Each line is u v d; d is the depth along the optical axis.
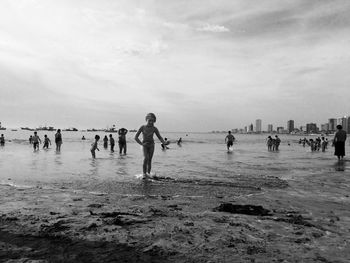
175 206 5.62
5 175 10.26
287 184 8.61
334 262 3.09
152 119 10.08
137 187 7.87
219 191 7.38
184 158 19.92
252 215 5.02
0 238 3.70
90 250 3.33
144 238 3.70
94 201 6.00
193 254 3.23
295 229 4.19
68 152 25.38
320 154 26.25
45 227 4.09
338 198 6.65
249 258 3.14
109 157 19.91
